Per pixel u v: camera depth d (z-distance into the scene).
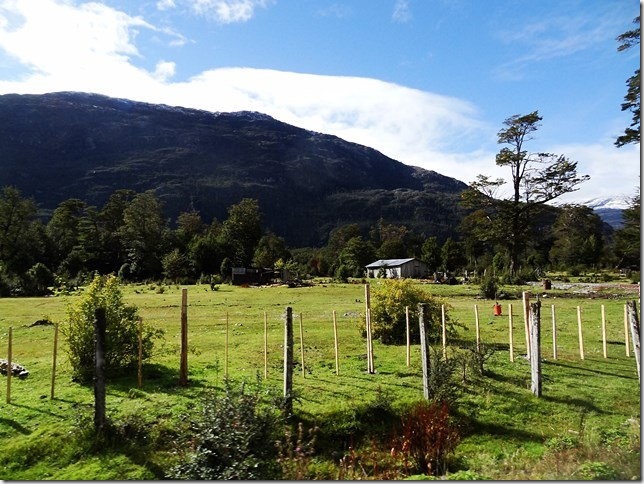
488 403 10.57
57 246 82.69
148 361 13.29
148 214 92.56
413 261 82.38
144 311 28.48
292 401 9.73
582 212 57.53
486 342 16.48
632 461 6.82
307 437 8.95
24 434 8.48
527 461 8.03
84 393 10.47
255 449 7.42
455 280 56.88
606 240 92.19
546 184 56.53
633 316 12.53
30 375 11.98
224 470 6.88
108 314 11.48
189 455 7.30
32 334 19.25
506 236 59.31
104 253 85.56
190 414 9.20
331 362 13.62
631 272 53.47
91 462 7.82
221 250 81.88
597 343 16.59
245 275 63.59
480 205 60.84
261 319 23.84
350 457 8.48
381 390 10.78
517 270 55.09
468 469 7.94
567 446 8.33
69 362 12.62
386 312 16.52
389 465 8.18
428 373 10.44
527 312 14.30
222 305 32.47
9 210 74.94
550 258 81.38
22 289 43.88
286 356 9.80
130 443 8.28
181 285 60.91
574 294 35.50
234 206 111.44
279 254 97.38
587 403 10.66
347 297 39.22
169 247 90.19
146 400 9.93
